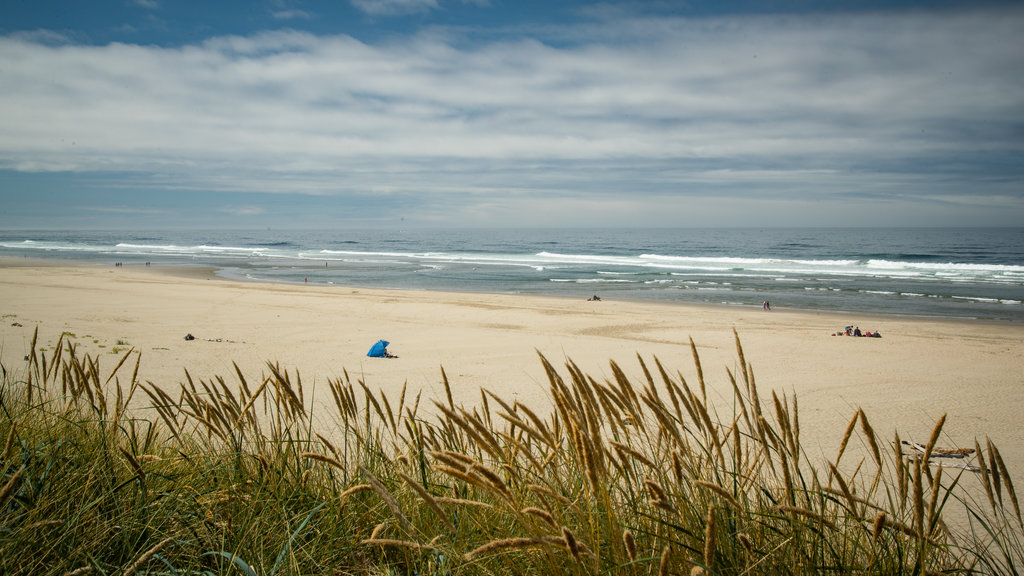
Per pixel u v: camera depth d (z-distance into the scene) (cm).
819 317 2977
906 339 2266
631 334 2402
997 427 1116
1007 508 517
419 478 249
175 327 2308
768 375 1627
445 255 9294
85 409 361
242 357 1733
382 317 2802
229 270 6169
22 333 1900
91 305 2848
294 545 223
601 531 192
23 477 228
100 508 231
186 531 231
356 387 1334
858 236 16975
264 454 276
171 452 304
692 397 202
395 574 214
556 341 2191
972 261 7469
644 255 9175
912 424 1136
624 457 205
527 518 191
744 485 206
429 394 1306
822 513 194
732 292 4281
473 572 197
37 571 199
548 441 195
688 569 181
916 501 161
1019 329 2577
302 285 4553
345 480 258
